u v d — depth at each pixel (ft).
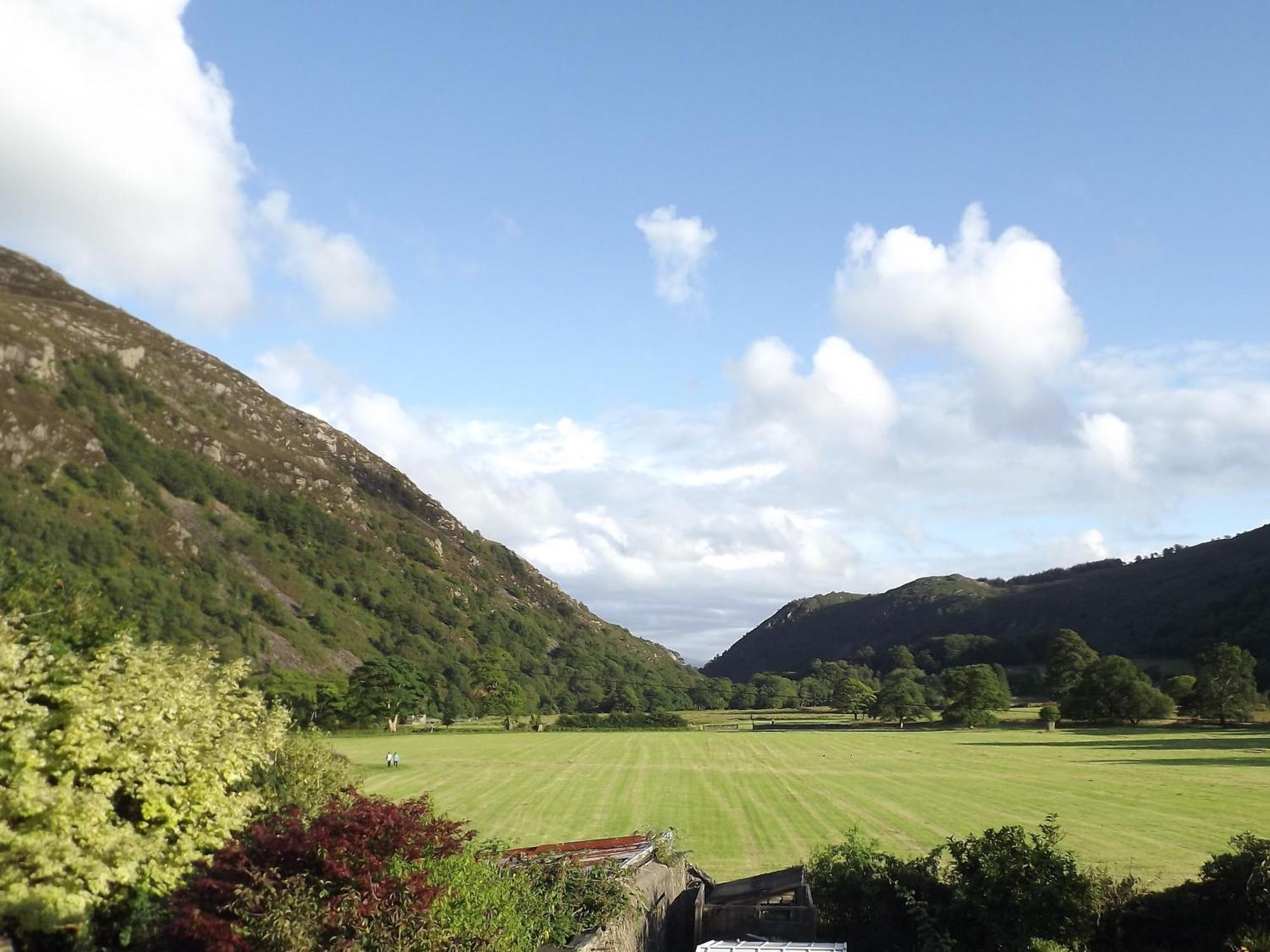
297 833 32.73
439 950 31.78
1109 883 52.75
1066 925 49.67
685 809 133.18
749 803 139.13
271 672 353.72
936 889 54.24
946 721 395.14
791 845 101.81
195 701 44.16
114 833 35.60
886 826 115.44
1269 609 491.31
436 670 564.30
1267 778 166.50
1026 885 50.57
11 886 31.96
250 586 547.08
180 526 559.38
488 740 306.35
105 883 34.27
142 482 578.66
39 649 39.42
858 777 177.27
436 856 34.63
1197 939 48.93
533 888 45.98
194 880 35.27
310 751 61.26
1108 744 260.62
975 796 145.18
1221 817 119.34
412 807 35.42
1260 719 341.00
